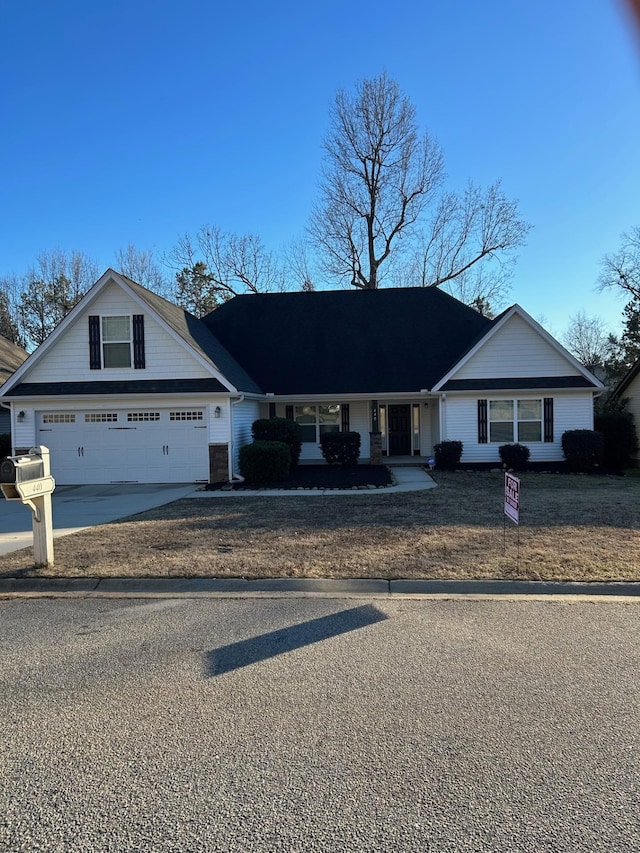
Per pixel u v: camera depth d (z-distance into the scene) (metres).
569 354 19.05
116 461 17.12
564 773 3.02
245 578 6.74
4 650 4.86
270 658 4.59
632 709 3.70
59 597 6.44
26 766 3.16
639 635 4.98
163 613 5.80
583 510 10.79
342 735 3.42
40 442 17.20
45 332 42.81
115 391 16.86
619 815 2.69
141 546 8.45
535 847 2.49
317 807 2.77
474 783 2.94
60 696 3.99
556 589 6.33
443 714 3.66
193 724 3.58
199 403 16.84
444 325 22.73
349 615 5.62
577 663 4.41
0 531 10.45
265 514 11.02
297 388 20.72
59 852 2.50
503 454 18.94
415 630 5.17
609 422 20.78
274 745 3.33
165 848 2.52
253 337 23.06
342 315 23.61
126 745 3.35
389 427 22.89
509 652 4.64
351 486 15.21
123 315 17.22
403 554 7.62
